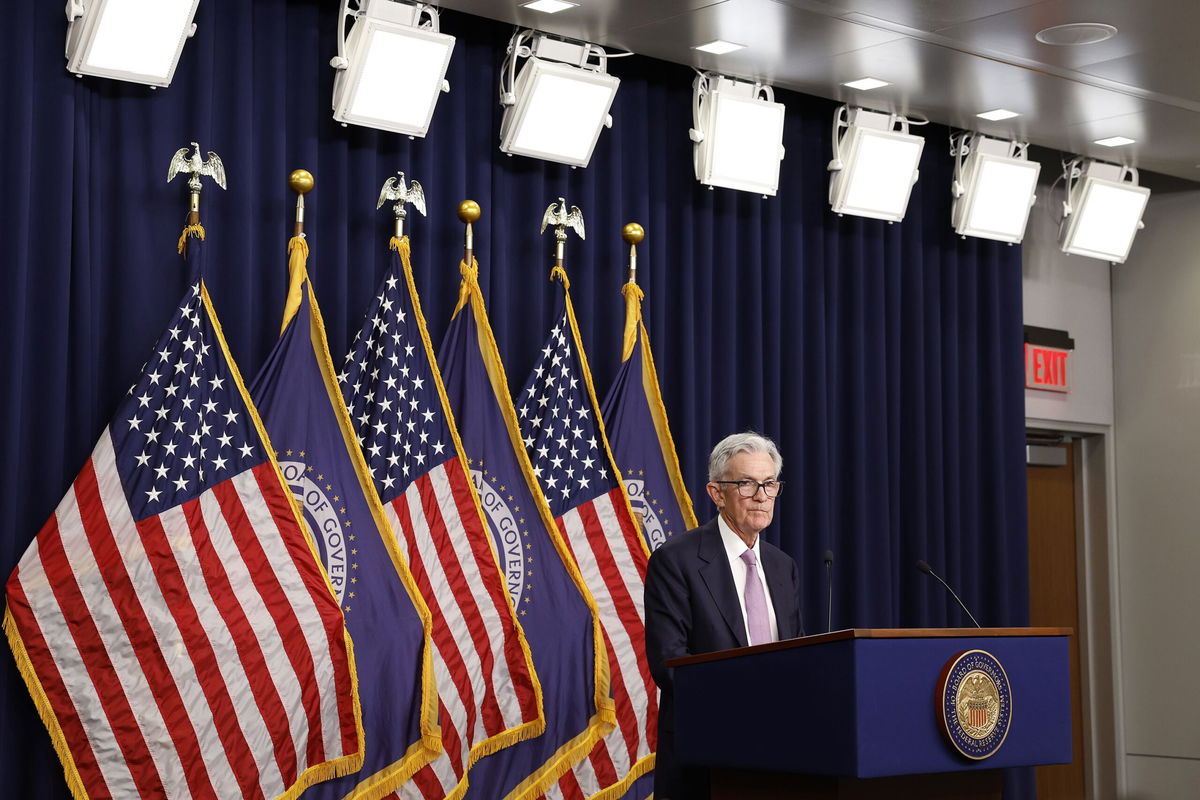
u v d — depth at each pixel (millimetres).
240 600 4992
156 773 4781
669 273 6871
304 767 5070
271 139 5664
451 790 5438
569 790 5871
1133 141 7812
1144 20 6020
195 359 5098
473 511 5699
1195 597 8609
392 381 5602
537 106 6121
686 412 6734
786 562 4516
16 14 5016
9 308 4922
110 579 4805
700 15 5992
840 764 3254
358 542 5391
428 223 6043
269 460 5148
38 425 4992
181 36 5156
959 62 6562
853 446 7387
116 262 5270
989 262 8102
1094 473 9102
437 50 5711
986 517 8000
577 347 6262
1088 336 9008
